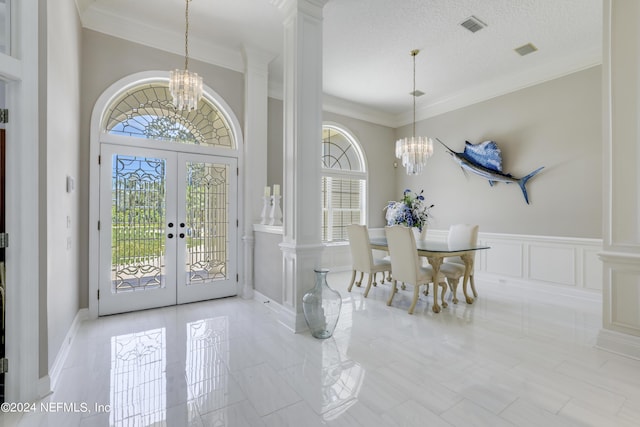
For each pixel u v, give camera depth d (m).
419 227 4.44
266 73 4.33
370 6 3.18
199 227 3.91
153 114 3.77
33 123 1.81
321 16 3.14
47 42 1.94
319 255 3.09
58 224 2.26
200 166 3.93
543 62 4.29
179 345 2.57
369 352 2.45
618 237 2.44
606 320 2.51
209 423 1.61
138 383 1.99
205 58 3.97
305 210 3.02
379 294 4.28
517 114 4.66
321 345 2.59
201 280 3.91
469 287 4.61
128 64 3.48
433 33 3.64
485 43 3.84
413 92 5.38
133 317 3.28
